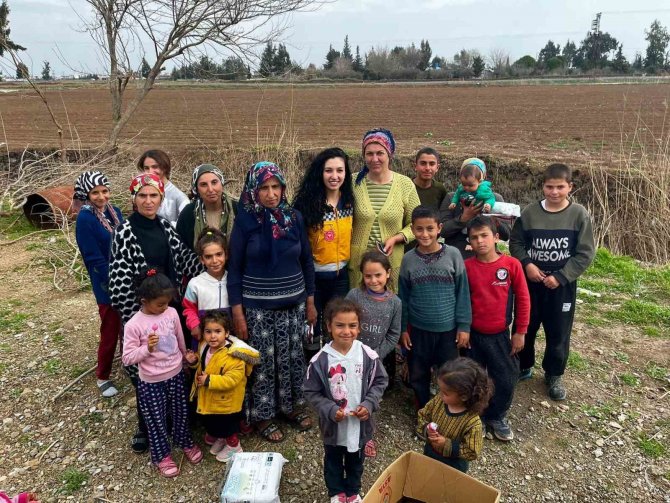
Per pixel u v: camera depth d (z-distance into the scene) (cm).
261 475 287
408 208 390
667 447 343
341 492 291
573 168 887
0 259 691
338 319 276
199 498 302
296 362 346
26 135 1482
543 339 483
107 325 377
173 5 930
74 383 407
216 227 365
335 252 370
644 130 1406
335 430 281
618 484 314
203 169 353
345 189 366
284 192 326
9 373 425
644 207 775
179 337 321
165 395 314
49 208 820
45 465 329
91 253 365
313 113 2058
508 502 301
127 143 1197
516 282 339
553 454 338
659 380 418
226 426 323
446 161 1019
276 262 321
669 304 552
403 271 349
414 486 273
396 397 396
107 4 941
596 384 412
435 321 340
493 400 348
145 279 305
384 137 369
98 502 301
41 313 532
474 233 331
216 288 329
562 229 366
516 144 1239
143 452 337
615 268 646
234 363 310
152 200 323
